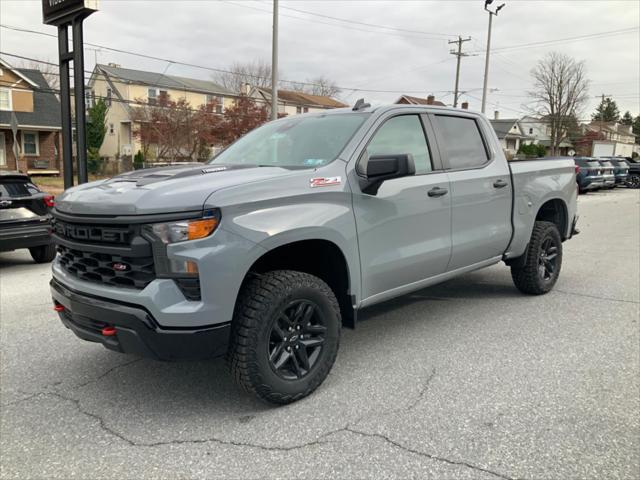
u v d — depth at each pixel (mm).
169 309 2904
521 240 5449
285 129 4508
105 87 43750
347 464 2760
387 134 4133
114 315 3023
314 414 3299
